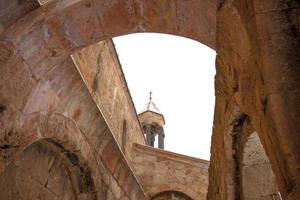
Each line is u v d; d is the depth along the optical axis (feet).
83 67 23.90
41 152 19.24
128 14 13.88
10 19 13.47
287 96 6.73
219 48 10.55
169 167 45.06
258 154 12.94
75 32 14.43
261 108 7.39
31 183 18.33
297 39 7.27
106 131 23.25
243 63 8.79
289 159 6.23
